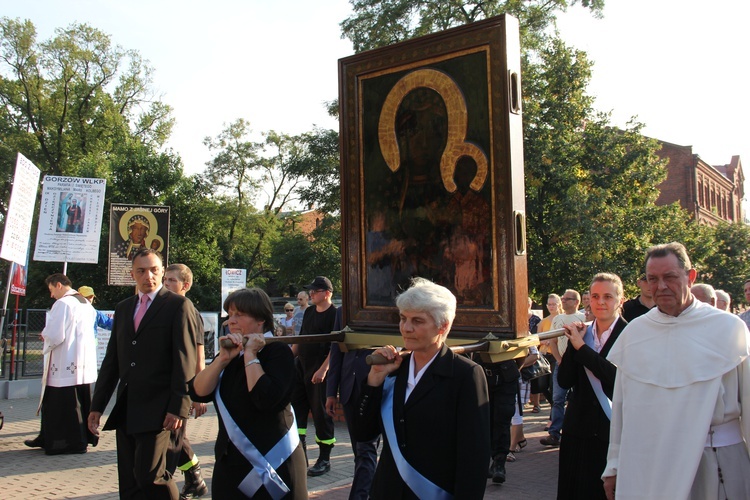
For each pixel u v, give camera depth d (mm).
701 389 3305
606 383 4230
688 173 51062
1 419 9117
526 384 8992
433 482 2844
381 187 5465
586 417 4355
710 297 6781
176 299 5152
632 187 28750
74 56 41750
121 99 44312
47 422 8281
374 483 3023
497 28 4785
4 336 13742
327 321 7215
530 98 27109
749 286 8633
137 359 4996
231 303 3602
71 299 8578
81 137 42188
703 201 53906
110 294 31969
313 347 7176
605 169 28656
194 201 36281
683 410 3322
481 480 2789
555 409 9047
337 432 9844
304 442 7254
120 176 34281
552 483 6949
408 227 5293
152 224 14352
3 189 41062
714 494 3277
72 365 8359
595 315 4559
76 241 12320
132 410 4934
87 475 7258
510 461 8039
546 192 26656
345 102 5672
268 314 3627
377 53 5457
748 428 3252
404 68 5297
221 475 3475
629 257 27219
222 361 3408
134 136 44250
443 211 5090
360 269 5586
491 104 4812
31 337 14539
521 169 4793
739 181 67062
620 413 3711
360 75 5586
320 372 6617
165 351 5012
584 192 26219
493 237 4801
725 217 60812
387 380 3064
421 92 5203
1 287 33562
